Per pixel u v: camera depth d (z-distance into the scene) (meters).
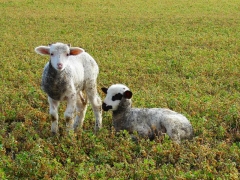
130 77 13.92
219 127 8.99
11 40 20.77
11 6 34.25
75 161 7.73
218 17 29.58
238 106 10.34
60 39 21.38
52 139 8.54
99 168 7.19
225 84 13.29
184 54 17.97
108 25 26.06
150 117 8.69
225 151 7.96
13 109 10.46
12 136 8.59
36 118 9.91
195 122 9.28
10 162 7.65
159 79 13.56
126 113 8.87
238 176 7.03
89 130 9.25
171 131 8.27
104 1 37.84
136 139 8.55
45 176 6.93
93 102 9.41
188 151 7.87
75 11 32.56
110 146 8.26
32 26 25.52
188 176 6.87
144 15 30.75
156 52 18.39
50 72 8.38
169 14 31.30
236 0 39.81
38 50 8.66
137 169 7.15
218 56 17.09
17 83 12.95
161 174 6.97
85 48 18.97
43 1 37.06
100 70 14.93
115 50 18.69
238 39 21.27
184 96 11.28
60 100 8.77
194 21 27.62
